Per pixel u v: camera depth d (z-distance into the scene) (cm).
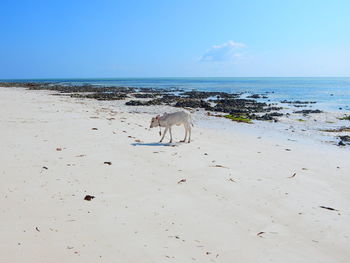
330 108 3891
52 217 729
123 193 900
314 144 1877
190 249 634
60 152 1285
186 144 1616
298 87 10362
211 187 990
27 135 1574
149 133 1873
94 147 1412
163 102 4303
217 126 2459
